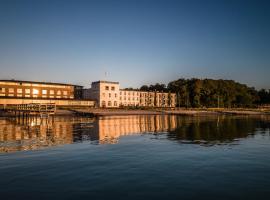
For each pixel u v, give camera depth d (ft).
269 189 38.81
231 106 615.98
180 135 108.58
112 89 431.02
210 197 35.65
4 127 136.36
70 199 34.68
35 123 167.12
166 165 53.52
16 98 321.93
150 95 533.96
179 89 584.81
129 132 119.65
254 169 50.60
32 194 36.37
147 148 74.33
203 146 78.48
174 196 35.94
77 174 46.21
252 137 101.71
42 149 71.41
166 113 357.20
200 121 205.57
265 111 483.51
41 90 369.30
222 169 50.44
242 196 36.01
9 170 48.57
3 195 35.96
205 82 623.36
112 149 72.49
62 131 118.93
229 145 81.00
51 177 44.32
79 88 447.01
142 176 45.34
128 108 413.39
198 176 45.50
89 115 270.67
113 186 39.88
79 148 73.56
